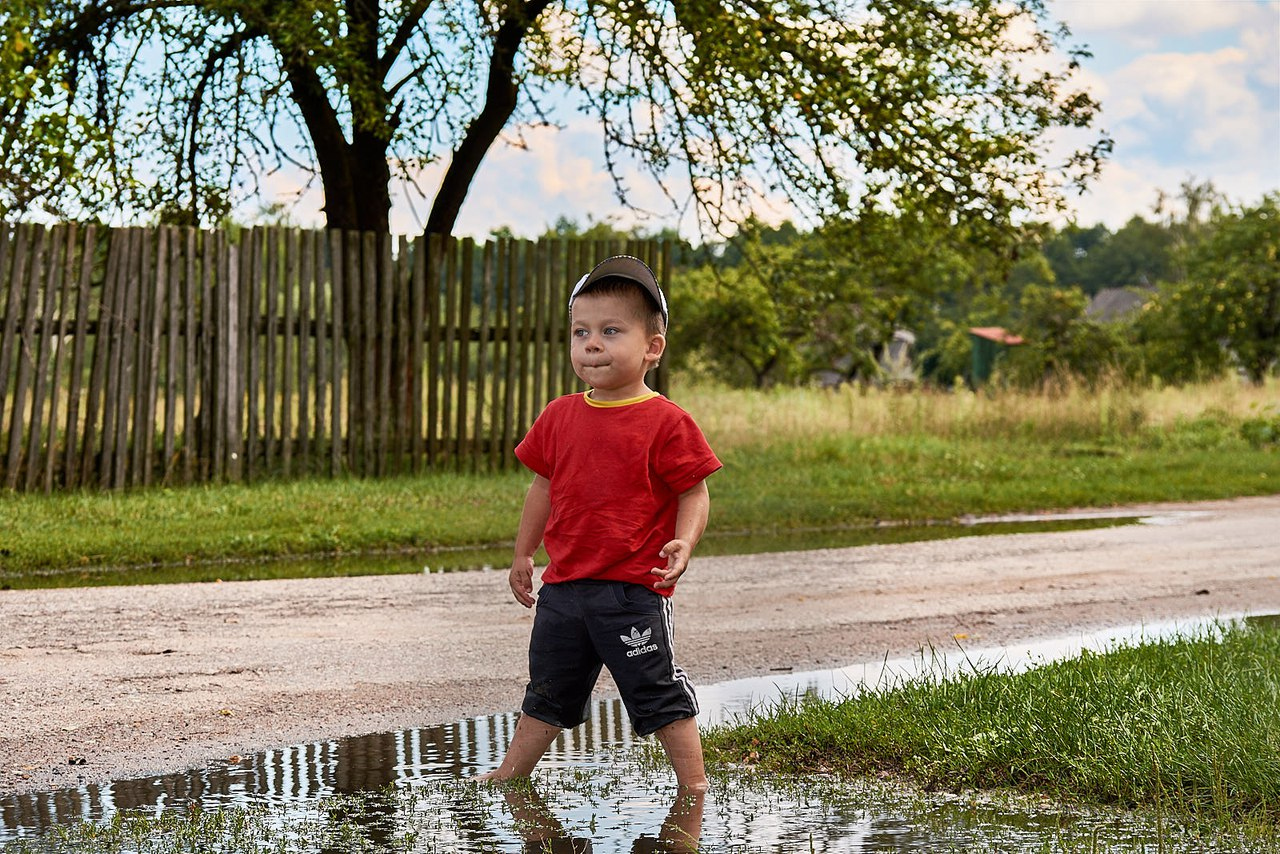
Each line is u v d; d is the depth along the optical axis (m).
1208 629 6.50
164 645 6.31
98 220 14.10
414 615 7.29
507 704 5.30
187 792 3.88
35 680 5.51
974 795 3.71
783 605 7.79
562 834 3.31
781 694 5.09
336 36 14.10
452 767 4.22
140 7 15.03
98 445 13.24
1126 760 3.76
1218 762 3.62
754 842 3.23
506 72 16.30
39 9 12.87
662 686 3.74
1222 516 13.45
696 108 16.08
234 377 13.67
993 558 9.98
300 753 4.45
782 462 17.45
